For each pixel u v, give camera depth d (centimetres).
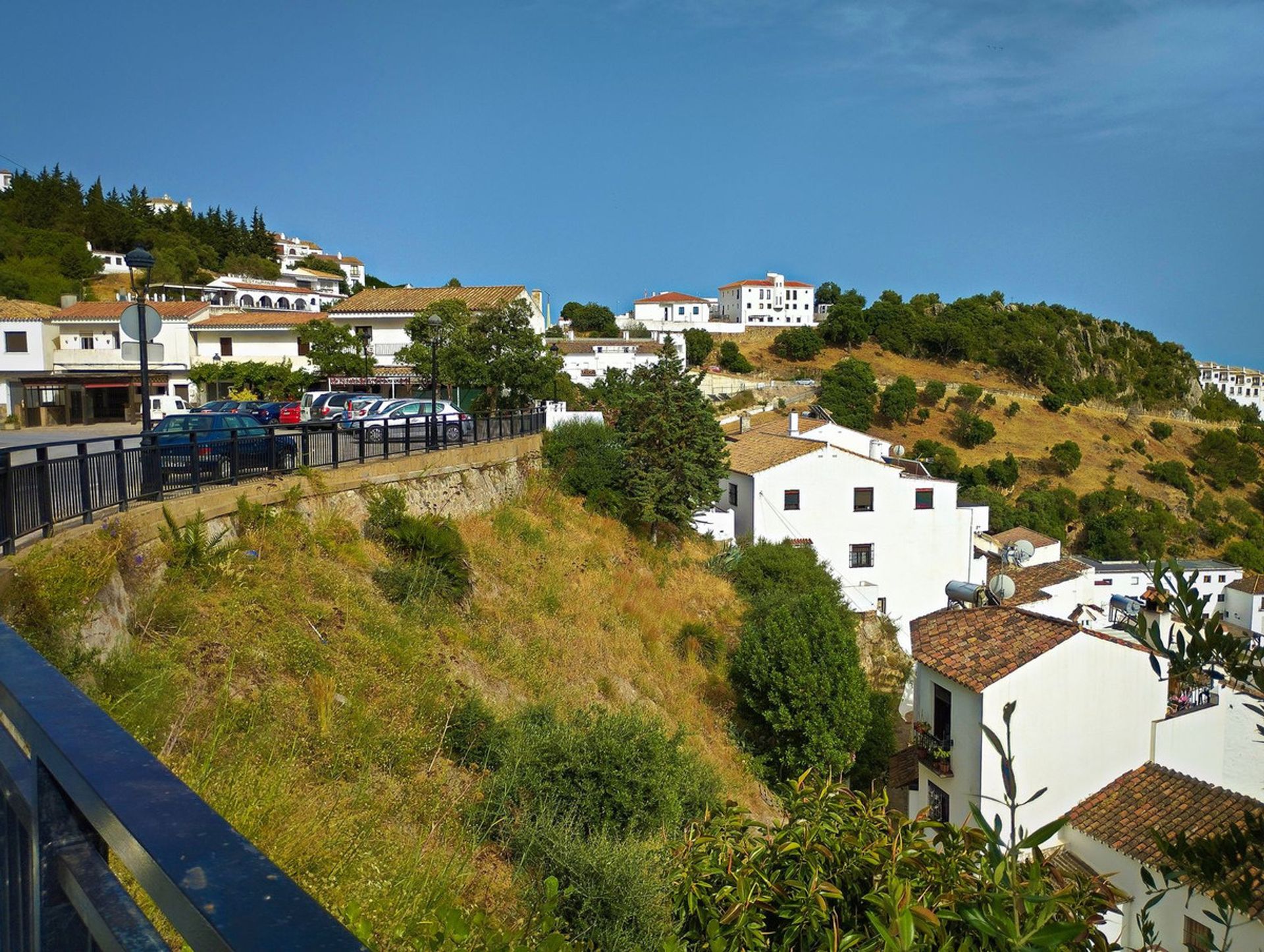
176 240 10431
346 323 5419
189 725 874
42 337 4694
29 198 9838
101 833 145
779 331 12225
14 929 199
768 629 2145
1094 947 550
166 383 5006
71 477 1089
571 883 942
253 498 1488
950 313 13150
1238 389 17625
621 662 2006
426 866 794
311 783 861
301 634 1195
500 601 1912
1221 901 408
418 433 2586
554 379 4125
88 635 922
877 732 2273
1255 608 3641
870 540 3309
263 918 108
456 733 1200
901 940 482
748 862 786
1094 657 1614
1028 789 1584
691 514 2930
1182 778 1550
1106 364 13650
